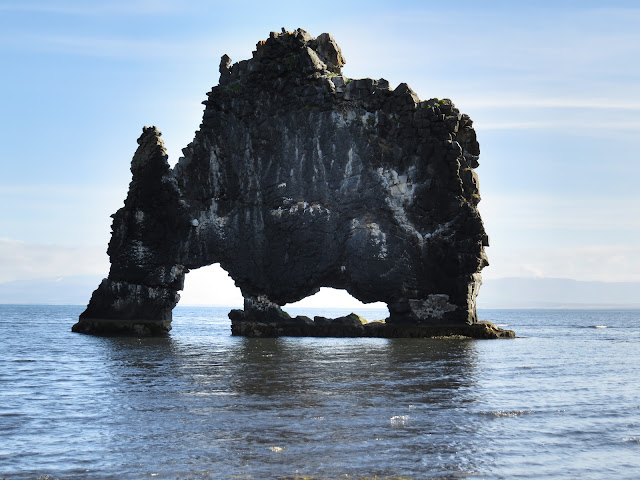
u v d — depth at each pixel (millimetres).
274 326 82750
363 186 79938
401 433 27281
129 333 83562
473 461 23906
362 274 78625
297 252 81188
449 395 35812
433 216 78875
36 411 31406
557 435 27391
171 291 84938
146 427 28156
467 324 79000
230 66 87062
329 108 81312
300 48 83750
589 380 42594
